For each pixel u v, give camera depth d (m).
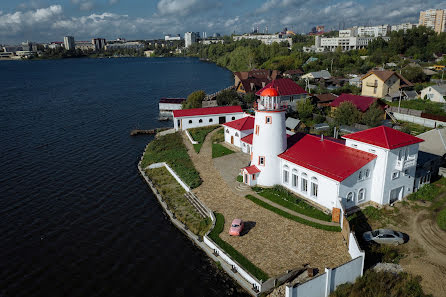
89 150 75.62
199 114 88.19
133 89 160.88
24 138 83.81
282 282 32.38
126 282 35.75
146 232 44.59
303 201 46.78
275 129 49.81
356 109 79.44
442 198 46.50
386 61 170.75
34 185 58.03
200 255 39.44
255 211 45.84
